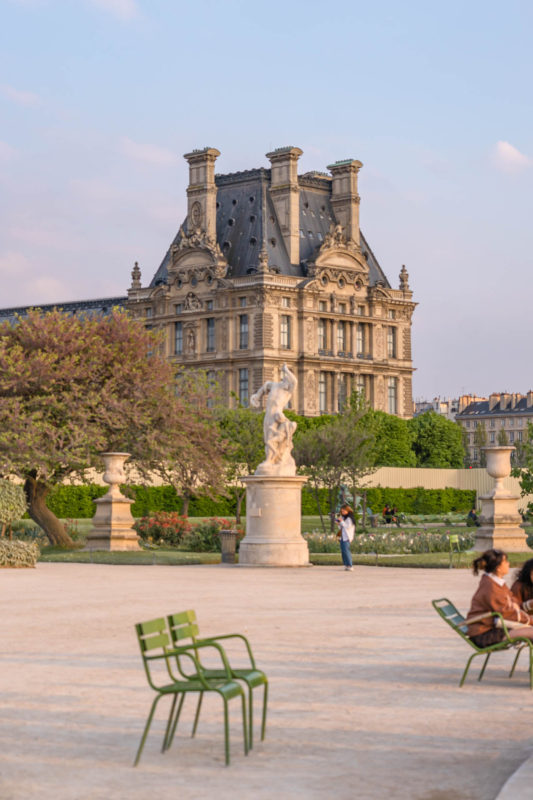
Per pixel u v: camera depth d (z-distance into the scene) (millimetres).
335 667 18688
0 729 14078
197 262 194875
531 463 72188
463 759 12625
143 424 61469
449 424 192250
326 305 195125
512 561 44844
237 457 97875
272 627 24016
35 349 61250
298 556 46438
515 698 16109
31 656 19984
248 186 197375
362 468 94125
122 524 54594
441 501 129500
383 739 13562
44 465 56875
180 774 12094
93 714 14969
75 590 34125
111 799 11188
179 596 31875
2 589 34469
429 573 41875
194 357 194125
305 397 189875
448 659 19594
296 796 11273
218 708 15453
